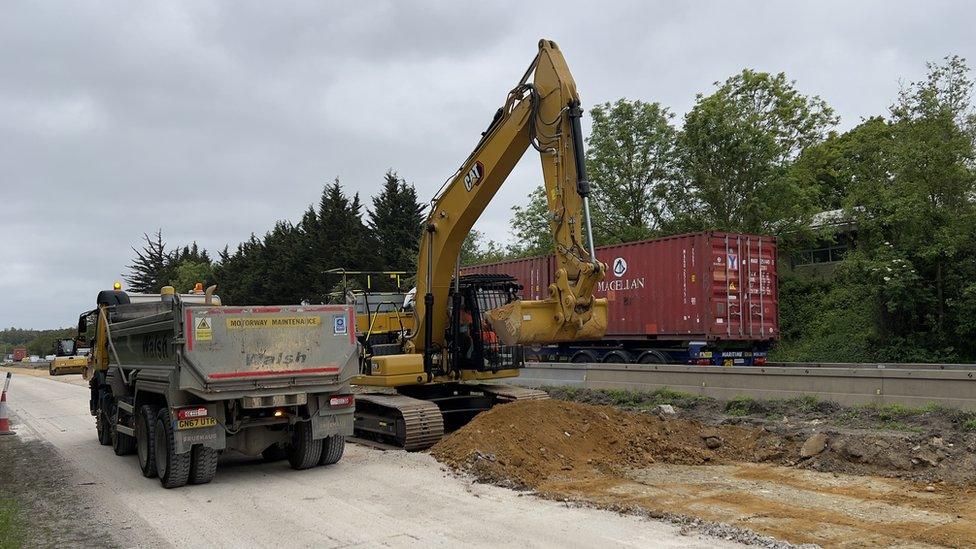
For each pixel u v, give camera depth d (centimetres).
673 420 1093
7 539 627
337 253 4609
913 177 2100
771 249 2047
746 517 666
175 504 767
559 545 572
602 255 2186
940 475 808
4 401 1479
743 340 2011
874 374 1130
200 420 825
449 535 609
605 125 3241
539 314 920
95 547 614
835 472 870
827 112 3300
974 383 1016
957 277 2050
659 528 616
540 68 971
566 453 939
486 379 1175
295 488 824
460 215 1089
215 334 830
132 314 1175
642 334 2052
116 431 1116
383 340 1276
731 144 2672
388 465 941
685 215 2947
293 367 876
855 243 2506
